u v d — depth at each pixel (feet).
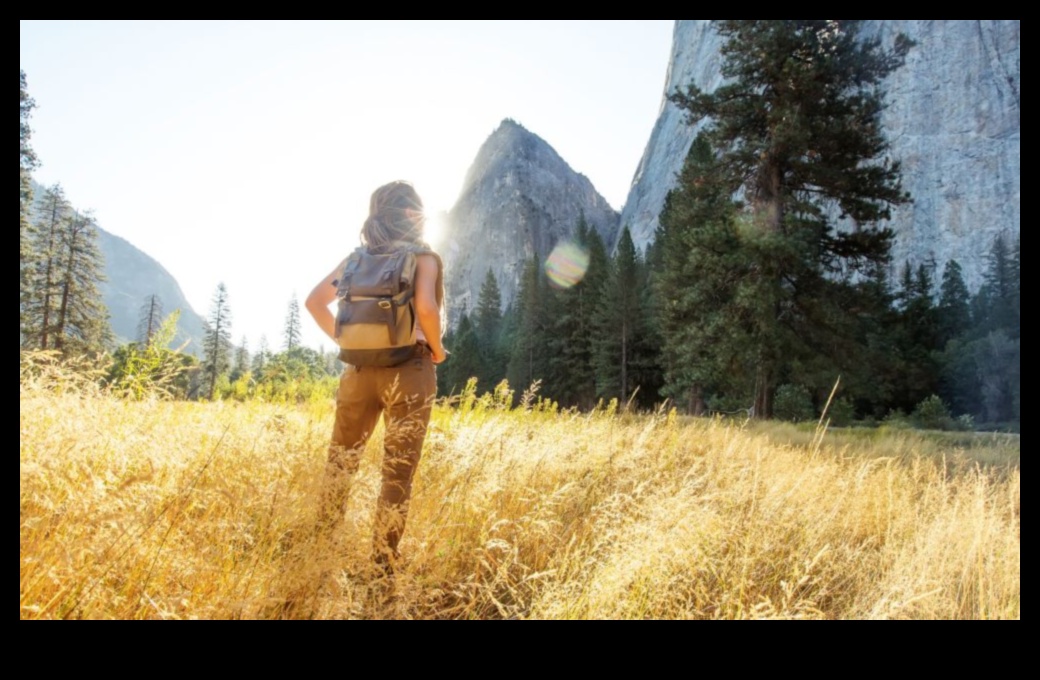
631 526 7.30
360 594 5.82
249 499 6.59
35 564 4.88
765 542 8.18
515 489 9.07
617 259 151.33
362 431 8.00
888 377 78.07
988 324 197.16
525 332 183.11
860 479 12.03
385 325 7.49
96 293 111.75
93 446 6.45
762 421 49.03
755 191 69.21
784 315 67.15
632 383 145.79
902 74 350.02
